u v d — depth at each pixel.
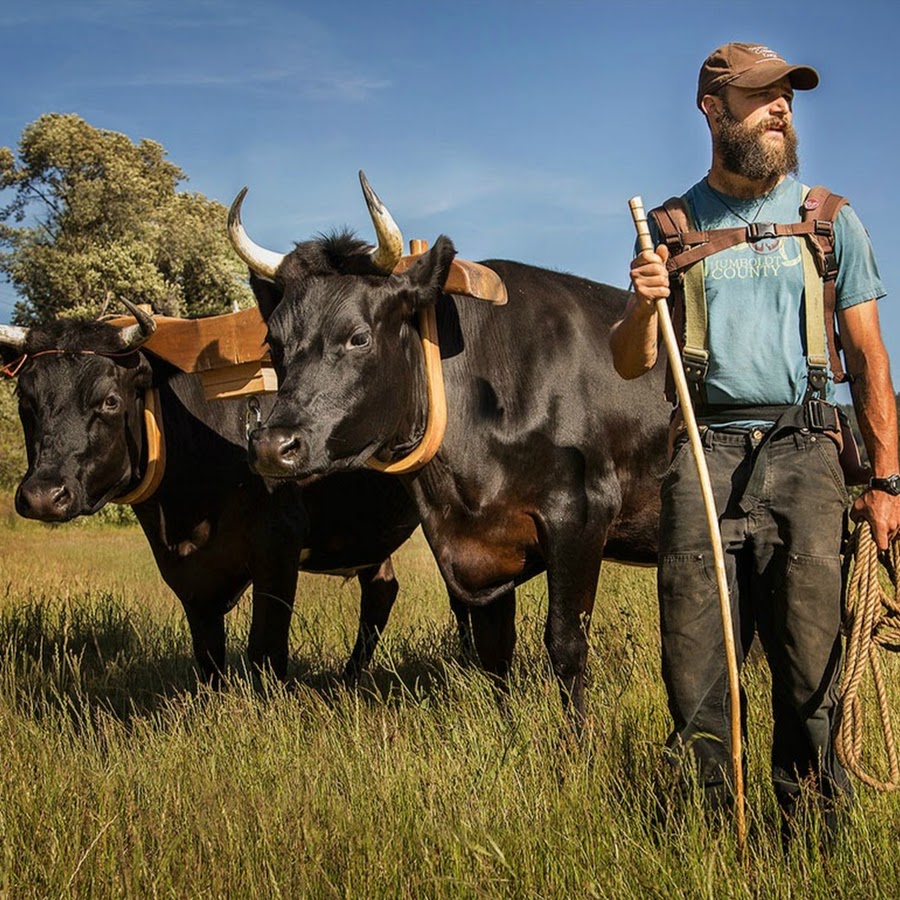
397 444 4.86
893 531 3.34
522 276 5.46
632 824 3.52
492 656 5.45
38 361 5.95
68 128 51.31
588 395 5.25
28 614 8.10
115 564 15.91
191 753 4.45
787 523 3.40
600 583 8.12
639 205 3.39
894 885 3.06
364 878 3.25
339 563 6.87
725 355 3.47
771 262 3.46
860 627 3.30
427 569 12.07
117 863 3.40
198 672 6.37
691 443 3.29
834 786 3.46
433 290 4.74
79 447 5.84
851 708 3.27
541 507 5.08
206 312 48.00
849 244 3.45
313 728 4.75
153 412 6.08
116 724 5.27
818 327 3.42
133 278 45.66
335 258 4.70
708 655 3.48
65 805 3.90
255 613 6.09
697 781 3.42
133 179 48.88
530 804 3.71
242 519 6.11
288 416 4.37
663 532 3.57
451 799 3.73
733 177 3.53
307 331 4.53
